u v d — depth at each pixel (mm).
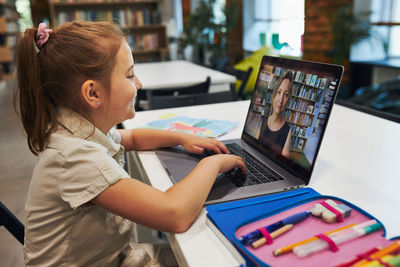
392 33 3670
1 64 7922
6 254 1871
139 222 658
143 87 2195
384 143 1061
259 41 5973
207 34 5930
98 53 699
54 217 731
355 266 479
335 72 740
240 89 2699
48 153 702
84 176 666
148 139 1052
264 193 759
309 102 811
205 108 1579
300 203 671
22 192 2604
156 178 864
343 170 875
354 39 3617
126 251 884
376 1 3602
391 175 843
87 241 763
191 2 7227
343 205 643
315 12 3902
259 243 543
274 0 5277
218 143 983
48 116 731
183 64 3338
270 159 937
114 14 5629
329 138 1114
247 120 1100
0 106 5660
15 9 8945
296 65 879
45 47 706
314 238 548
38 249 768
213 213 650
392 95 3199
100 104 732
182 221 639
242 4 5887
